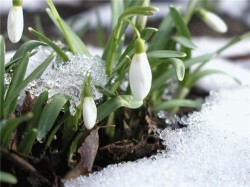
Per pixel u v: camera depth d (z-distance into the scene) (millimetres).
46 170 246
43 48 322
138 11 247
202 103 359
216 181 254
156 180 250
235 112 320
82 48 304
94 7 685
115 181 248
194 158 269
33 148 261
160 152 278
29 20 641
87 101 228
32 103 262
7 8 652
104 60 313
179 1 678
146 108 298
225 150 277
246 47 502
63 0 677
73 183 249
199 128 297
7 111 250
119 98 263
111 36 311
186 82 362
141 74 224
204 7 608
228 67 427
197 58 319
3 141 230
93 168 264
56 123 268
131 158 276
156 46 339
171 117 336
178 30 339
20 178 243
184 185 248
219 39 594
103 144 289
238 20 652
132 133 292
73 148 261
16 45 553
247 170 264
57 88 263
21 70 248
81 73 268
